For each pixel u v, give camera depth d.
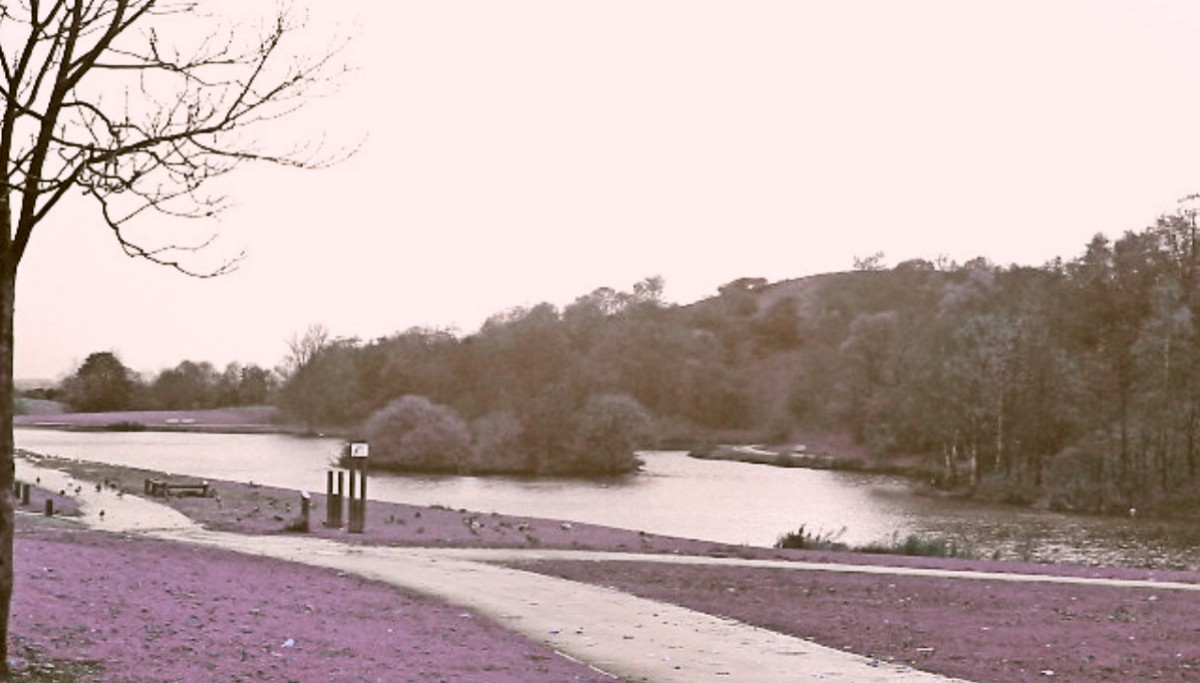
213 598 19.66
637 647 19.03
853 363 165.38
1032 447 109.69
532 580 27.61
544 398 121.62
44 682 12.15
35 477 65.88
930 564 35.25
